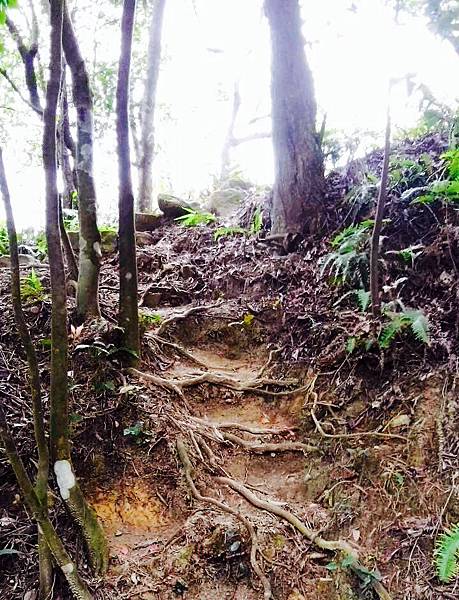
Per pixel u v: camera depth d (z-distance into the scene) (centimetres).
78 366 277
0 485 226
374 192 391
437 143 388
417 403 264
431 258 317
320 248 420
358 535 232
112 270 455
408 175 372
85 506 214
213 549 221
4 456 232
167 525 237
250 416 324
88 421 256
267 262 445
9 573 207
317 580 219
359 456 261
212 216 574
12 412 248
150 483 249
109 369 284
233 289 446
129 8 265
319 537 234
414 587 204
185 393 321
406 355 284
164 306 441
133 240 296
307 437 297
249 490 260
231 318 402
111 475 249
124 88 276
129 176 288
